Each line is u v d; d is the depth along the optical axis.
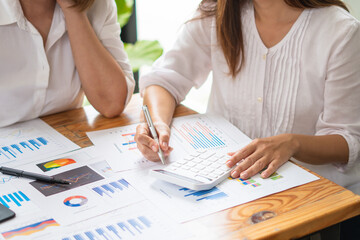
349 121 1.07
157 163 0.89
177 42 1.29
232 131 1.06
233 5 1.16
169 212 0.71
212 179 0.80
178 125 1.09
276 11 1.10
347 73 1.05
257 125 1.21
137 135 0.95
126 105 1.20
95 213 0.71
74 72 1.20
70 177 0.83
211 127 1.08
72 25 1.14
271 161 0.87
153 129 0.96
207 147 0.97
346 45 1.04
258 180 0.82
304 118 1.15
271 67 1.15
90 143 0.99
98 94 1.16
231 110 1.26
